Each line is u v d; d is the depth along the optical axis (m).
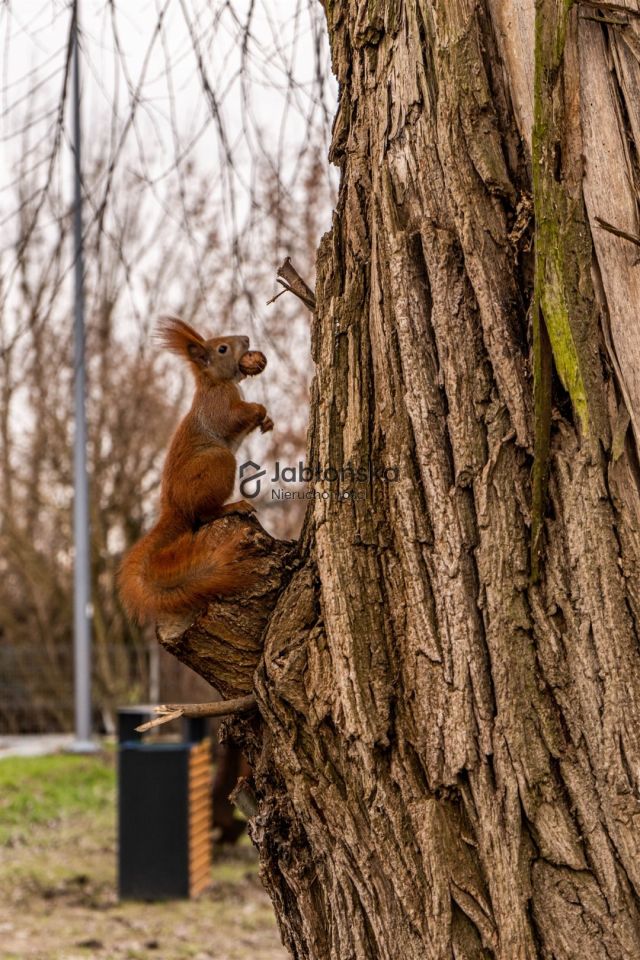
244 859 10.54
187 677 18.56
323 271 3.21
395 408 2.91
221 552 3.14
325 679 2.86
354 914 2.78
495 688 2.70
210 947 7.61
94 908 8.62
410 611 2.80
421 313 2.89
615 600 2.66
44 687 20.38
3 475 19.84
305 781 2.83
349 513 2.92
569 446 2.75
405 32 3.01
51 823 11.87
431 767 2.73
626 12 2.80
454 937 2.62
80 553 16.44
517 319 2.84
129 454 19.62
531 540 2.73
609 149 2.78
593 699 2.64
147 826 8.93
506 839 2.63
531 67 2.87
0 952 7.31
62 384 18.44
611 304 2.75
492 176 2.87
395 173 2.98
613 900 2.56
